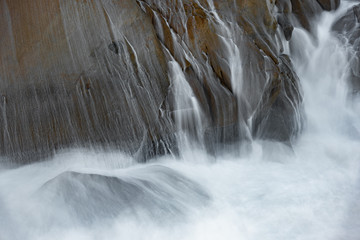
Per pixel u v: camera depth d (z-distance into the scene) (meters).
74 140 5.82
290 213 4.83
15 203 4.95
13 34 5.62
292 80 7.16
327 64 8.85
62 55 5.62
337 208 4.92
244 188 5.54
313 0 9.47
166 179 5.38
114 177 4.99
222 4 6.41
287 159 6.41
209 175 5.95
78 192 4.69
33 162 5.90
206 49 6.20
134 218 4.49
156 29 6.12
